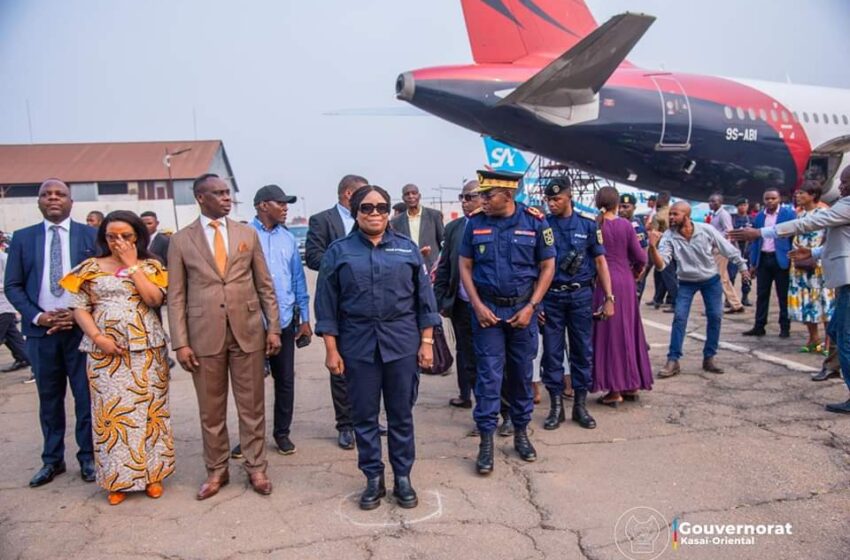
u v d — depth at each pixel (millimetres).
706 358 5641
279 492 3402
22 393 5984
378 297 3109
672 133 10375
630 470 3527
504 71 9594
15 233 3703
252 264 3496
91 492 3498
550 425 4281
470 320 4633
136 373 3307
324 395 5461
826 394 4809
